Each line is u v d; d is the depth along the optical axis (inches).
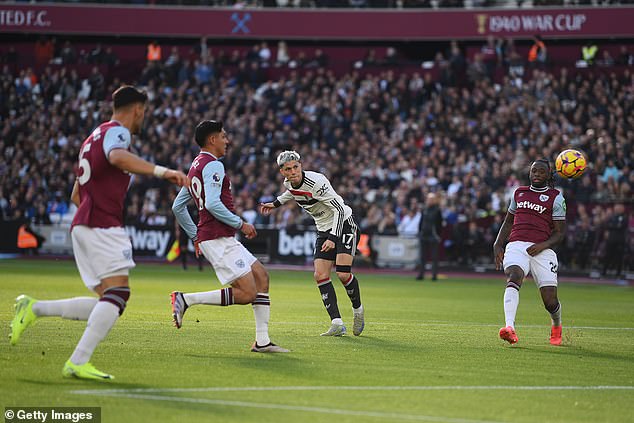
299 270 1350.9
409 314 703.1
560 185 1411.2
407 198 1454.2
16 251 1531.7
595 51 1840.6
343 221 539.8
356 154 1608.0
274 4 1996.8
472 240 1376.7
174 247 1456.7
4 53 1913.1
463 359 445.7
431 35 1919.3
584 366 435.5
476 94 1686.8
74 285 916.0
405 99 1724.9
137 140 1674.5
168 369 388.2
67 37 2064.5
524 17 1872.5
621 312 772.0
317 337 524.4
